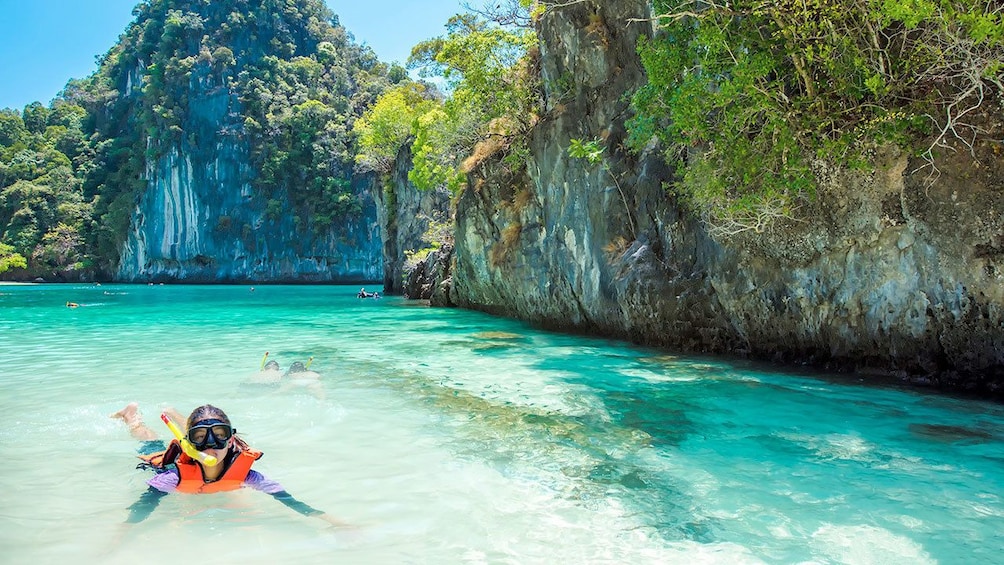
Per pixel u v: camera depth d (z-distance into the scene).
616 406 6.96
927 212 7.58
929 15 6.10
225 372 9.02
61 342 12.98
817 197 8.47
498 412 6.68
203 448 4.13
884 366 8.56
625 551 3.49
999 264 7.05
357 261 92.56
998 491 4.42
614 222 13.02
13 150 99.12
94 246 91.00
